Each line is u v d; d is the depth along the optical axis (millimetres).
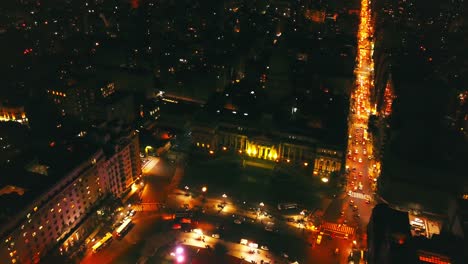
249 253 195375
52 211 177250
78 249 190875
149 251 194375
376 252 173750
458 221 193625
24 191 175750
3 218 158125
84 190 195500
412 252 158500
